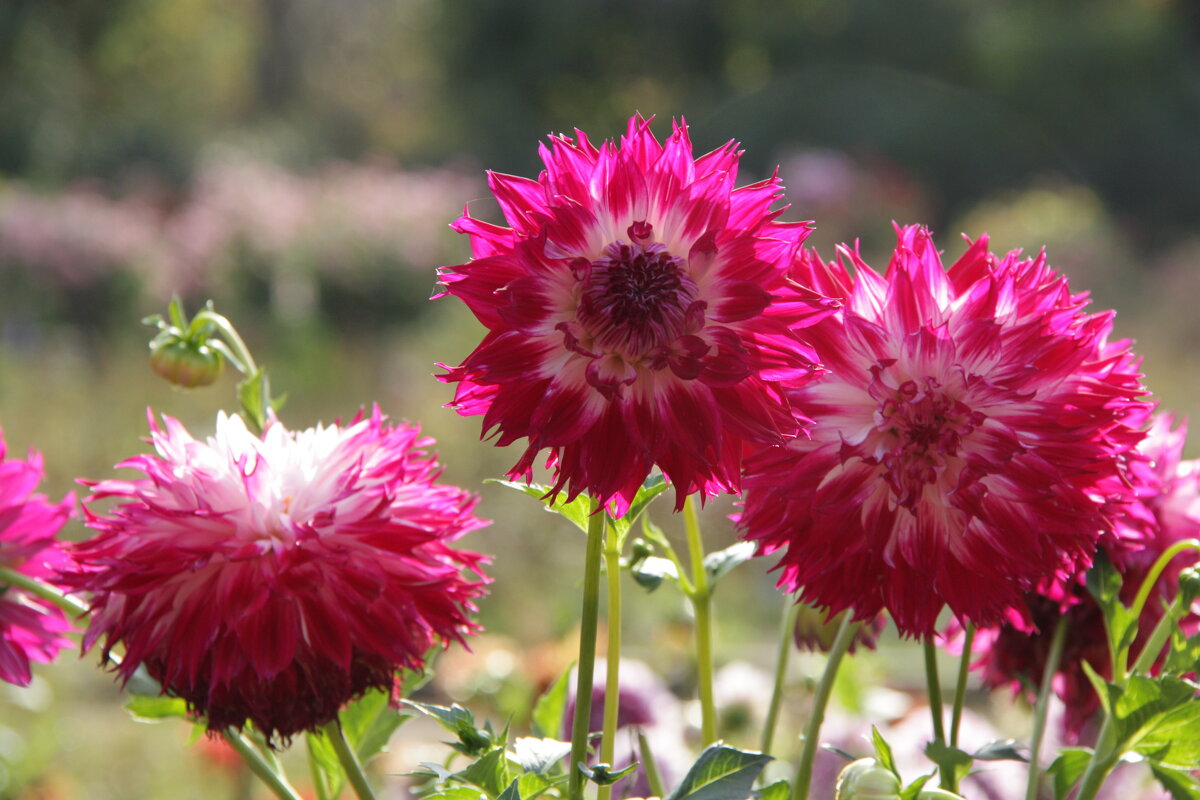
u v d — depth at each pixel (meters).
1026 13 12.56
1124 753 1.12
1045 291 1.12
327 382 6.35
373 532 1.11
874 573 1.11
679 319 1.06
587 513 1.12
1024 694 1.27
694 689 1.86
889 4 12.78
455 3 14.16
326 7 17.83
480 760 1.08
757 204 1.08
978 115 12.38
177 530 1.11
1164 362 6.30
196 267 7.96
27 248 7.44
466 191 9.68
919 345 1.10
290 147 13.36
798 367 1.07
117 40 14.01
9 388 5.59
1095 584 1.15
